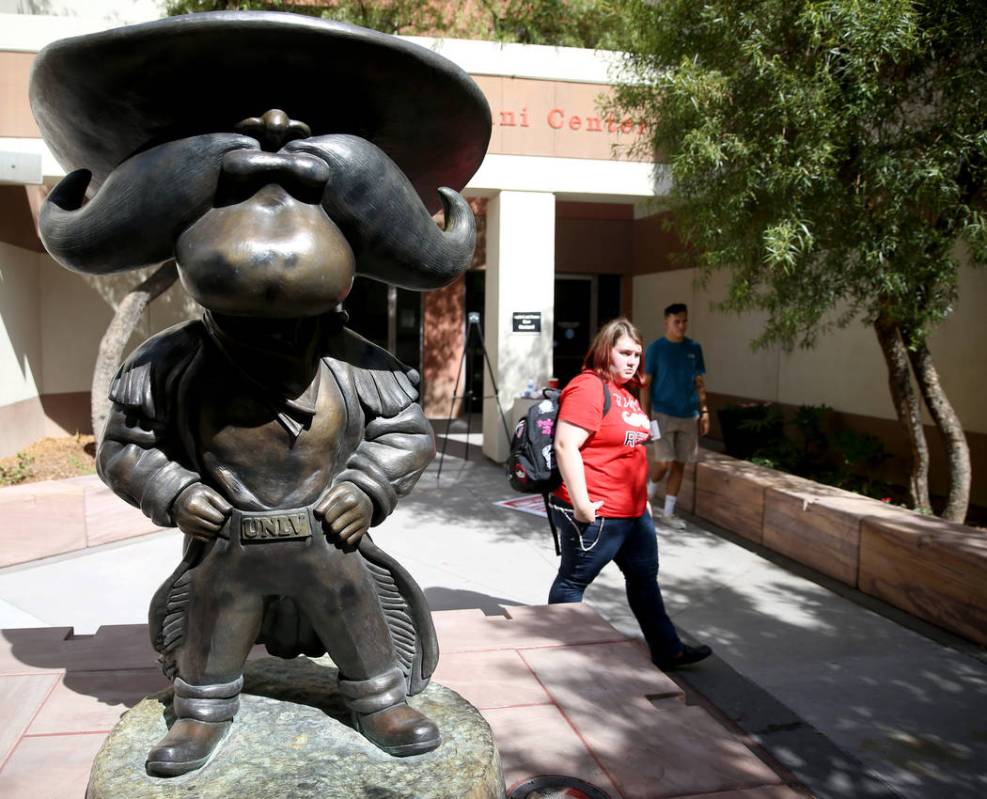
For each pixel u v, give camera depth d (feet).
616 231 44.55
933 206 15.66
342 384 6.91
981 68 15.20
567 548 11.87
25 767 7.85
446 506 23.29
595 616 11.96
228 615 6.82
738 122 16.88
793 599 15.99
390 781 6.61
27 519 17.51
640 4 18.81
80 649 10.77
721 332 37.11
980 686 12.16
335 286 5.92
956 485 18.92
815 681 12.30
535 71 27.61
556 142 28.02
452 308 42.93
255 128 5.88
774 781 7.98
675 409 20.98
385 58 5.69
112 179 5.99
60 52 5.40
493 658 10.64
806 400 31.27
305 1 27.17
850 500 18.02
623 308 45.47
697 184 18.56
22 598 15.29
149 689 9.59
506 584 16.63
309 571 6.75
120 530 19.33
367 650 7.15
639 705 9.48
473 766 6.86
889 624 14.69
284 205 5.86
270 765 6.79
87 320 31.19
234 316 6.29
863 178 16.58
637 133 28.27
